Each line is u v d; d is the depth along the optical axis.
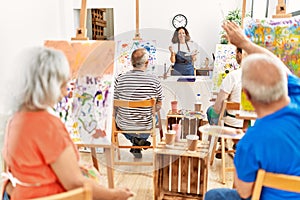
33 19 2.79
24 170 1.07
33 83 1.04
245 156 1.12
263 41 1.94
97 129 2.08
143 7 4.98
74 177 1.07
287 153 1.08
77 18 4.89
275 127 1.09
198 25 4.98
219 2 4.89
